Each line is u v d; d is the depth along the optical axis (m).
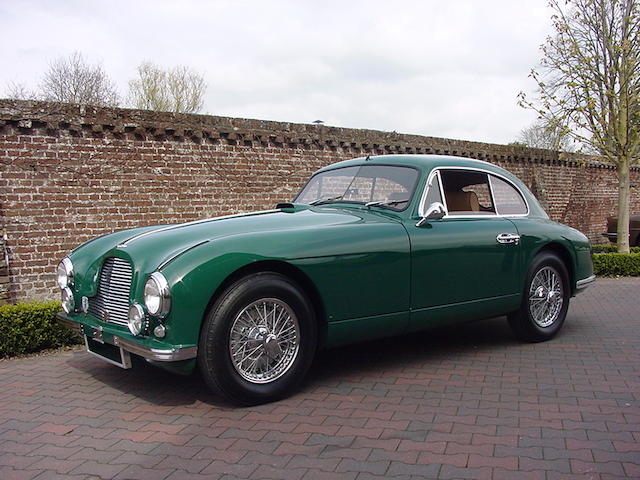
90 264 4.16
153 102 32.78
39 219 7.81
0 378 4.58
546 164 16.78
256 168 10.08
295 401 3.89
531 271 5.29
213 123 9.48
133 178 8.65
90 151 8.23
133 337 3.65
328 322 4.04
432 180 4.82
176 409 3.77
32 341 5.34
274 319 3.82
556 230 5.58
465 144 14.05
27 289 7.72
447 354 5.10
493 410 3.69
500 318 6.68
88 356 5.21
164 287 3.45
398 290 4.35
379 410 3.71
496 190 5.39
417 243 4.44
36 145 7.77
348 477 2.80
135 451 3.13
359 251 4.12
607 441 3.18
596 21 11.98
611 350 5.22
